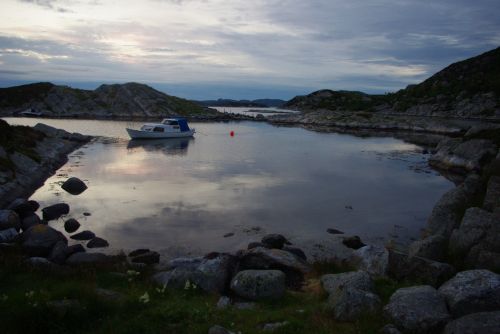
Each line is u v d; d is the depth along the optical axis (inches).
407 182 1441.9
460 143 1785.2
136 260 676.7
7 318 326.6
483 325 309.0
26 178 1224.2
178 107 5315.0
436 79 6476.4
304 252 762.8
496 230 564.4
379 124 4018.2
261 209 1043.3
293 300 461.4
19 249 652.7
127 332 332.2
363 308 381.7
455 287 390.0
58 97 5044.3
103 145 2322.8
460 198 780.0
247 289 468.4
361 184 1381.6
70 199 1099.3
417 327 346.9
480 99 5152.6
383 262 570.9
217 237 832.9
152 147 2287.2
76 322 340.8
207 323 360.2
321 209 1061.1
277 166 1704.0
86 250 740.7
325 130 3799.2
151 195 1158.3
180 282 481.1
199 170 1573.6
